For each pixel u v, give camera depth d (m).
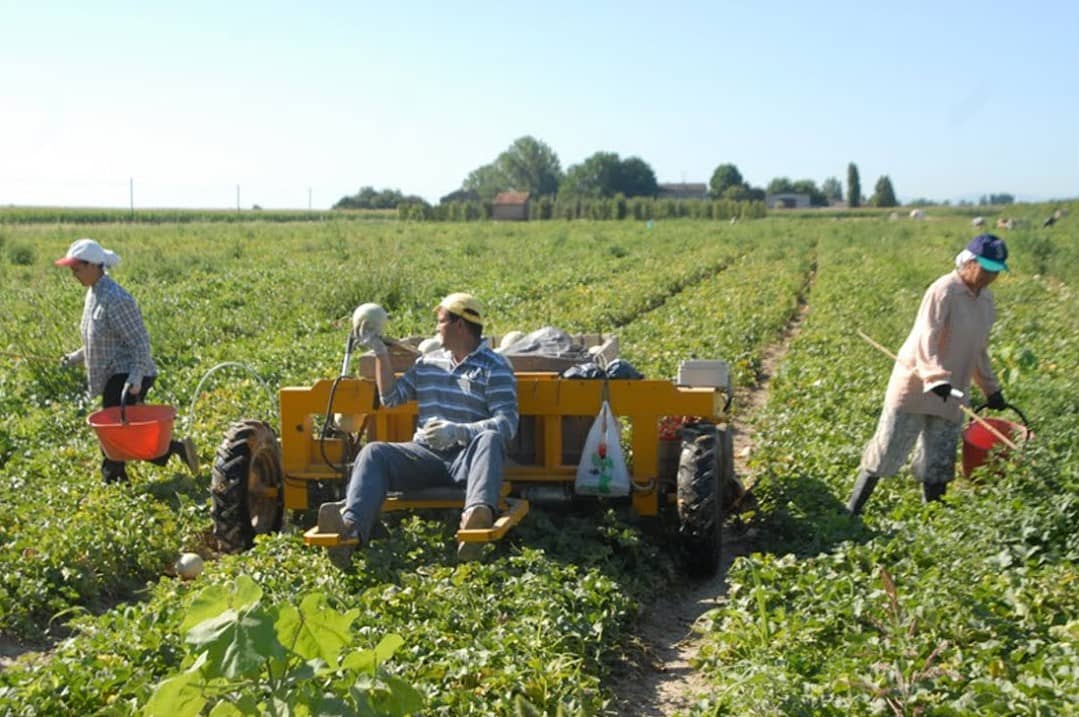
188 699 3.39
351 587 6.61
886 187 183.00
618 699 5.76
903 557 6.88
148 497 8.74
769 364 17.38
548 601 6.11
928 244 46.09
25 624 6.74
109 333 9.52
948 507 7.94
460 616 5.97
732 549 8.35
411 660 5.45
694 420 8.27
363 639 5.39
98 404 12.65
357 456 7.28
